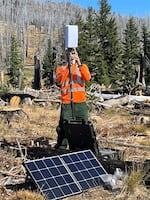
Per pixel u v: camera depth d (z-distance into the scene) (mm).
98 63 59625
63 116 8969
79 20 64750
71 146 8734
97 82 59250
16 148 9156
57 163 6672
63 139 9062
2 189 6684
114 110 20172
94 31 64500
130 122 15922
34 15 177125
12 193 6543
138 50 69188
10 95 24281
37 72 36344
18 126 13797
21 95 23641
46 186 6262
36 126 14172
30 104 22875
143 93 29672
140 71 44750
